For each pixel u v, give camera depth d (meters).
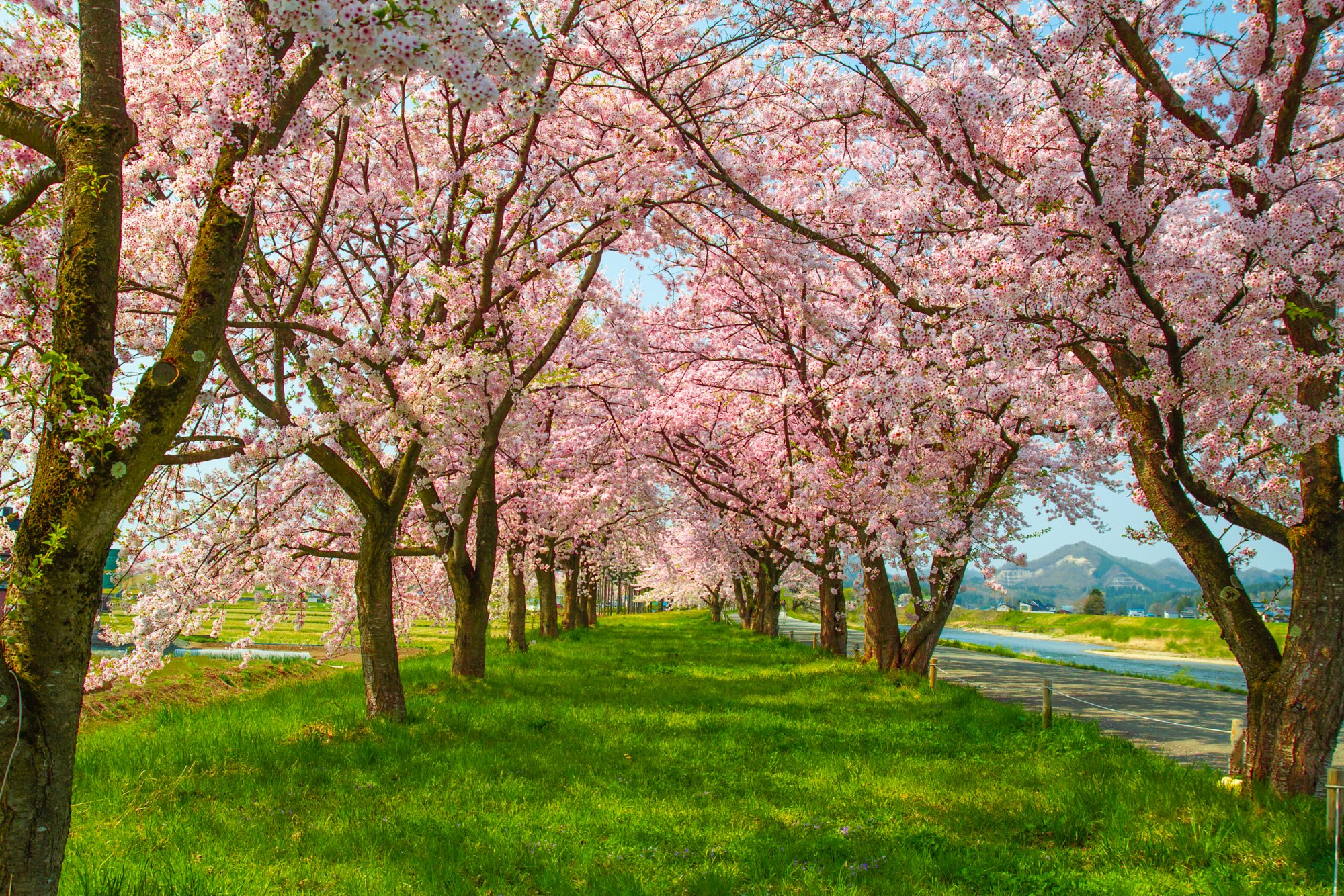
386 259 10.82
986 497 15.64
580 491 20.34
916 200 10.98
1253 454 8.79
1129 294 7.41
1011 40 7.73
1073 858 6.37
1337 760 11.40
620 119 10.57
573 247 10.99
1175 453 7.82
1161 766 8.81
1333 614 7.30
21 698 3.62
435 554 12.25
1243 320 7.32
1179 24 8.50
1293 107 7.42
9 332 7.21
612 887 5.41
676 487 23.73
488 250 10.28
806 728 11.38
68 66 7.41
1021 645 41.38
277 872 5.58
